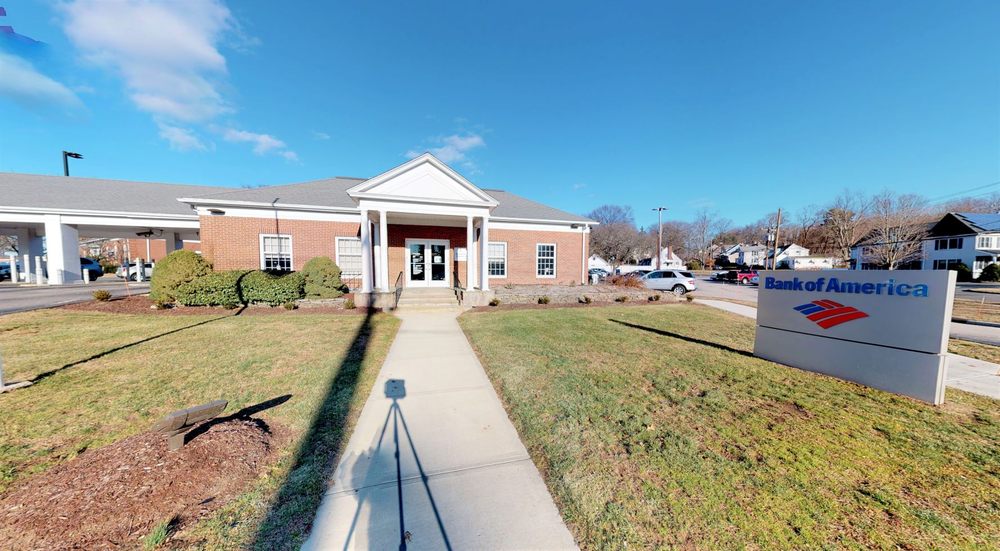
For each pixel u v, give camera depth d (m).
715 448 3.17
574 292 13.89
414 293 12.95
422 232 15.06
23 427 3.42
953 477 2.79
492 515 2.38
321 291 11.51
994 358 6.39
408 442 3.32
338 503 2.48
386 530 2.25
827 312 5.17
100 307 10.30
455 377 5.10
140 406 3.90
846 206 39.12
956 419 3.78
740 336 7.82
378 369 5.39
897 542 2.15
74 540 2.04
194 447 2.79
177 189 19.16
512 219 16.27
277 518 2.32
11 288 15.50
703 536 2.19
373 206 11.44
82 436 3.28
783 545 2.12
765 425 3.62
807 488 2.64
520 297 12.87
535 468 2.93
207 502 2.41
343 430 3.49
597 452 3.11
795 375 5.16
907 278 4.38
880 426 3.61
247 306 10.95
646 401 4.20
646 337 7.53
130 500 2.32
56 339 6.81
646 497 2.53
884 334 4.58
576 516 2.36
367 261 11.30
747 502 2.49
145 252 34.06
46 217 15.85
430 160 11.84
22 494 2.38
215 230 12.99
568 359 5.84
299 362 5.54
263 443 3.10
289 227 13.70
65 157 22.03
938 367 4.12
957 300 16.08
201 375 4.89
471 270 12.69
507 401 4.22
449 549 2.11
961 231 30.27
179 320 8.87
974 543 2.14
